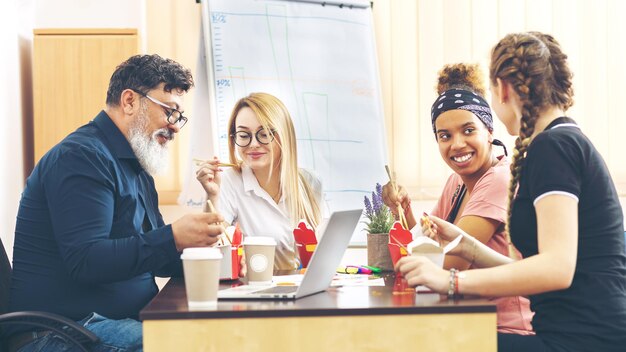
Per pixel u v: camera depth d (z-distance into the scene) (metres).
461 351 1.38
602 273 1.60
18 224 2.08
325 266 1.63
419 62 3.98
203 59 3.76
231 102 3.71
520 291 1.50
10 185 3.38
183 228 1.86
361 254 3.87
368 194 3.83
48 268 2.02
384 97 3.98
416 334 1.38
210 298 1.43
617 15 3.95
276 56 3.81
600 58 3.95
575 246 1.53
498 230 2.17
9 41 3.39
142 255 1.85
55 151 2.04
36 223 2.04
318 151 3.79
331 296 1.58
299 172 2.90
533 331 1.76
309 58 3.85
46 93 3.57
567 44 3.95
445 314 1.38
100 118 2.20
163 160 2.26
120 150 2.16
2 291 2.00
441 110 2.35
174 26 3.83
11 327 1.97
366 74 3.92
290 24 3.85
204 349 1.36
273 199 2.74
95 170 1.99
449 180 2.61
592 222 1.61
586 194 1.61
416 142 3.97
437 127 2.37
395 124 3.97
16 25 3.53
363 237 3.81
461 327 1.38
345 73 3.89
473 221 2.15
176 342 1.36
